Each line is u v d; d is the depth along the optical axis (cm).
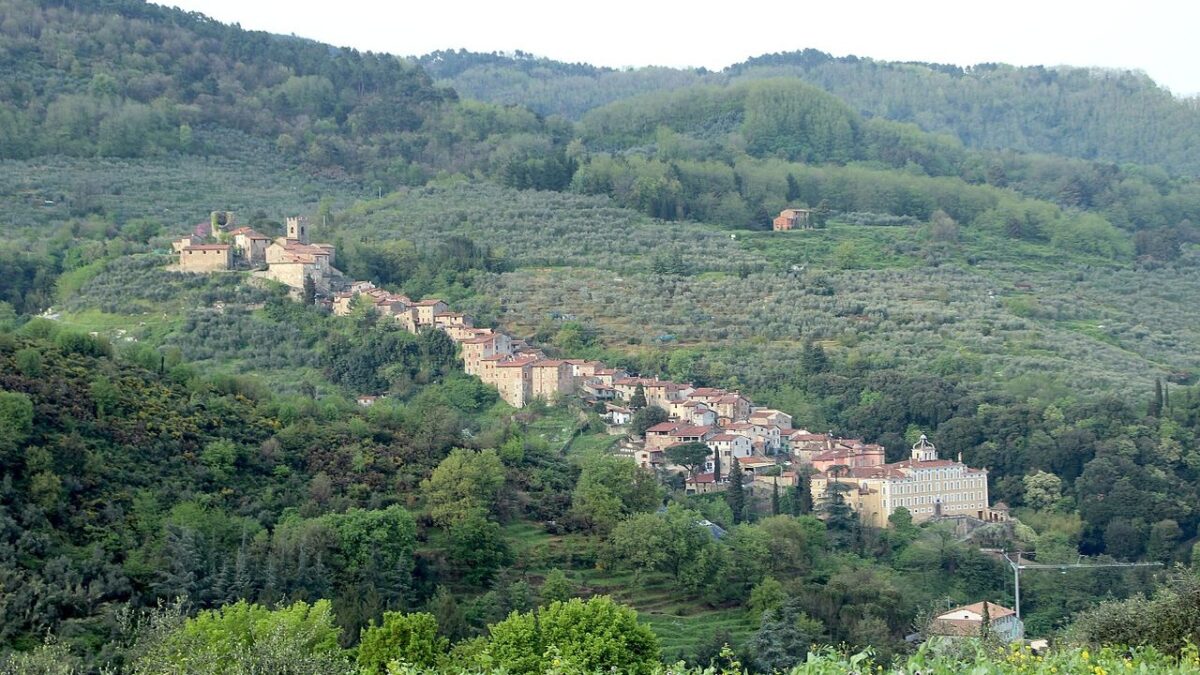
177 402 19788
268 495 18288
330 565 16900
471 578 18200
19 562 14125
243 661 10219
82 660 12075
